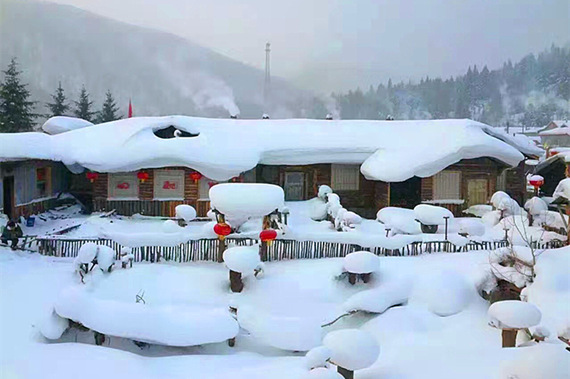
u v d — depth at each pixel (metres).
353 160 24.83
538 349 6.92
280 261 16.42
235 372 9.86
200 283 14.45
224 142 23.78
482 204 24.72
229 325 11.43
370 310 12.62
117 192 23.42
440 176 24.41
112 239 16.14
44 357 10.23
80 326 11.88
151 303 13.02
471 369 9.38
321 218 22.66
